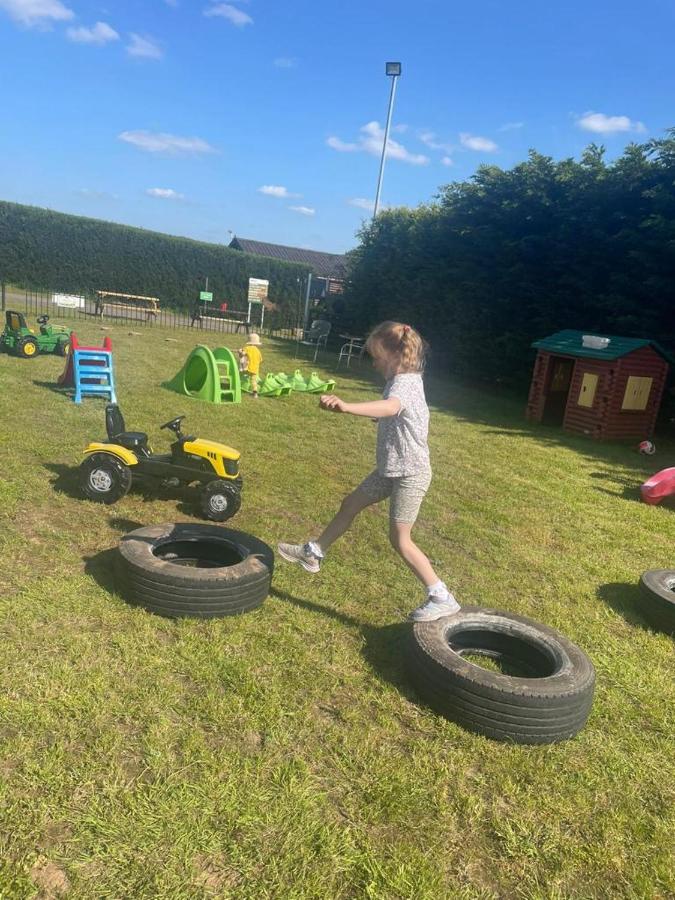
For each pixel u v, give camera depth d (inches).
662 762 112.4
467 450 357.7
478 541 212.2
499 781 102.5
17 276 1095.6
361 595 159.9
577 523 243.9
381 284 872.3
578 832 94.4
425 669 119.2
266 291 1069.8
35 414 300.2
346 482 257.3
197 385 413.4
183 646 126.2
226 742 102.7
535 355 612.4
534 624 140.3
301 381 501.4
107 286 1149.7
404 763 103.6
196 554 165.8
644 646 154.1
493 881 84.5
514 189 630.5
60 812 85.0
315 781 97.0
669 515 268.8
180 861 80.5
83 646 121.7
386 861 84.8
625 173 523.5
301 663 126.4
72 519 183.8
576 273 574.2
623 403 431.8
